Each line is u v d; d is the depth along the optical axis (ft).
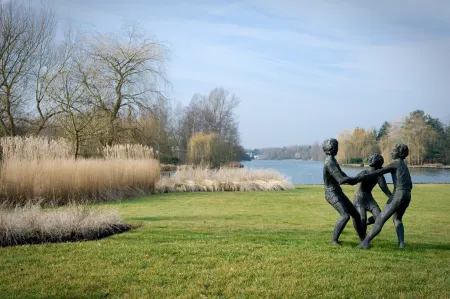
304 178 122.42
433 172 159.63
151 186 58.03
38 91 79.51
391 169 20.75
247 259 18.22
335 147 21.65
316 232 25.96
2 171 39.04
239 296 14.06
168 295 14.08
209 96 231.30
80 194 43.88
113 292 14.33
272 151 545.85
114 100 83.82
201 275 16.05
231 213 35.96
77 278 15.61
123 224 26.63
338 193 21.70
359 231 22.09
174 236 23.22
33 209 25.54
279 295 14.17
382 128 305.73
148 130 87.40
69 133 75.05
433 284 15.34
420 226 29.35
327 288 14.87
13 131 76.23
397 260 18.43
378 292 14.53
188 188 62.28
